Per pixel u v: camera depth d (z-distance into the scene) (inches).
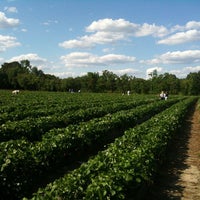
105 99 2527.1
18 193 465.1
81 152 726.5
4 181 442.3
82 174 380.2
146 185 486.6
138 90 6127.0
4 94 2770.7
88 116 1174.3
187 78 6806.1
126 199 386.0
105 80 6392.7
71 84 5615.2
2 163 456.8
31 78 5329.7
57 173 593.6
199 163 715.4
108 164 430.9
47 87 5319.9
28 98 2239.2
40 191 329.7
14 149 516.1
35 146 569.3
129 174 398.3
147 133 732.0
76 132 713.6
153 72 6614.2
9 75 5374.0
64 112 1277.1
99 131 805.2
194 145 927.7
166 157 736.3
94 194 325.7
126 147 553.9
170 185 557.0
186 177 607.5
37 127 804.6
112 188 345.7
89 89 6161.4
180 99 3176.7
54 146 592.4
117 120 975.6
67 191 328.8
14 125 757.3
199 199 500.7
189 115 1918.1
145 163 474.3
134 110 1334.9
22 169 478.0
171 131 872.9
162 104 1909.4
